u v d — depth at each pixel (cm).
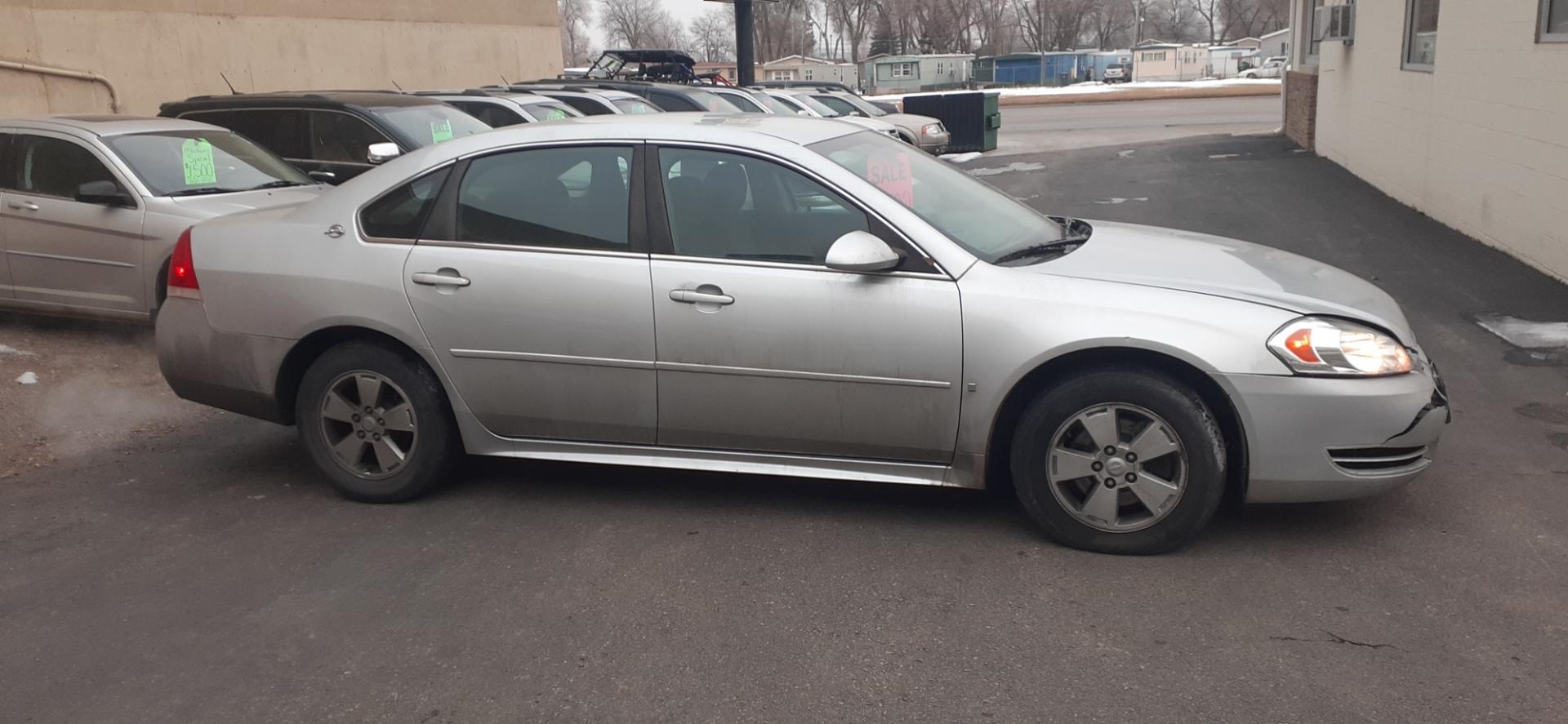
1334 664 336
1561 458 506
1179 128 2734
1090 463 409
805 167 435
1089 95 4325
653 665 348
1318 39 1747
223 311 490
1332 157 1708
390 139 965
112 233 748
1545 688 320
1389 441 394
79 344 773
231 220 507
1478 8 1028
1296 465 396
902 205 431
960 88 6725
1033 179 1738
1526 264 927
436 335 464
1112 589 389
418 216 473
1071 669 338
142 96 1536
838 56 10669
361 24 1934
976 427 419
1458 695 318
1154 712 314
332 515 481
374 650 363
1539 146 894
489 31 2269
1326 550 414
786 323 427
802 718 317
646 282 441
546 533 454
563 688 337
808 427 438
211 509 492
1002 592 389
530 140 466
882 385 423
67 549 450
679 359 441
